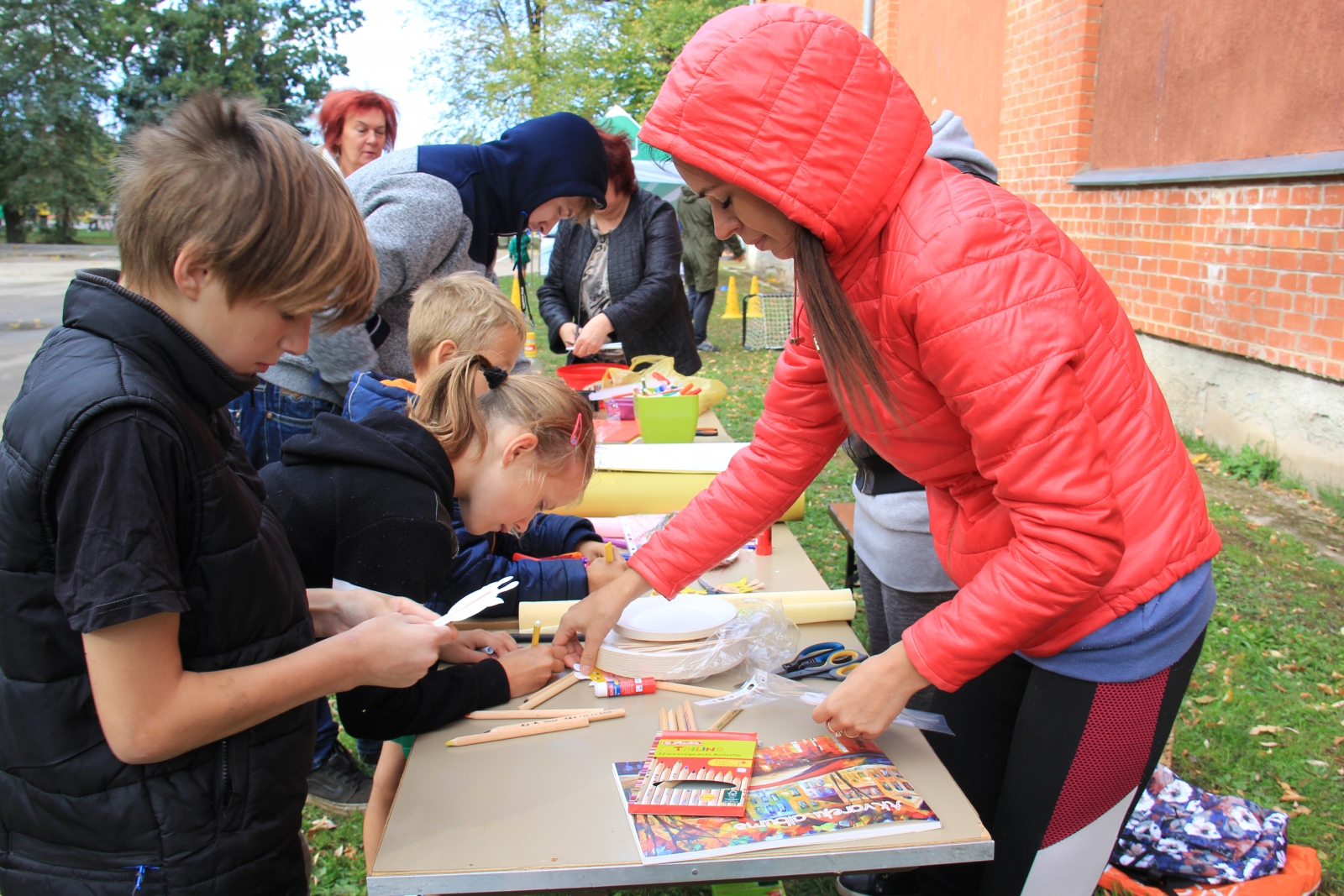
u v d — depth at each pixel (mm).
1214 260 4895
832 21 1145
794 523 4574
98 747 1037
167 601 952
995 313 1098
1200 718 2838
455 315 2125
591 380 3523
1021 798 1384
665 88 1175
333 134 3340
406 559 1470
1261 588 3602
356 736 1397
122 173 997
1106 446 1235
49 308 13836
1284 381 4605
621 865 1076
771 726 1387
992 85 6953
